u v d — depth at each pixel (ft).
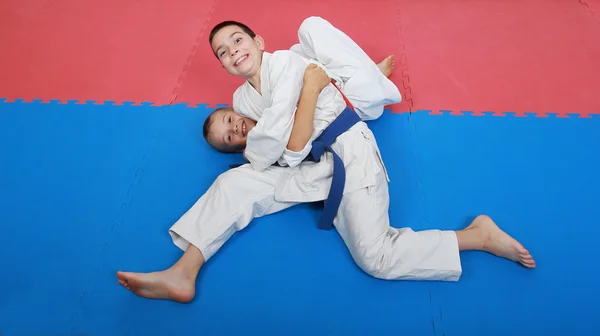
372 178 6.15
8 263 6.56
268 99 6.49
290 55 6.43
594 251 6.19
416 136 7.66
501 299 5.81
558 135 7.55
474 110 8.00
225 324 5.82
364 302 5.90
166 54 9.48
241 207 6.41
